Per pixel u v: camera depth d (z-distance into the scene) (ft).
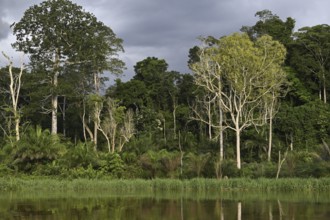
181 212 64.03
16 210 66.80
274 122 172.55
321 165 108.47
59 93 172.96
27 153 117.39
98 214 62.54
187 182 102.58
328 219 56.39
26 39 178.70
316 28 192.65
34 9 177.47
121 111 170.19
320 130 168.04
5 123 181.27
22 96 195.83
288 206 68.95
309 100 184.96
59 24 177.47
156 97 210.38
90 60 180.04
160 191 99.09
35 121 196.54
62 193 95.35
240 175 114.52
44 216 60.95
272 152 158.20
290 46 195.11
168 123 196.03
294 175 110.52
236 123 134.21
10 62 157.48
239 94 145.07
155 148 148.05
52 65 176.86
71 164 120.16
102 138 190.19
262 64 133.49
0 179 106.73
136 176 120.78
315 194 88.99
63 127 201.05
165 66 220.84
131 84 203.00
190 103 209.87
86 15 182.50
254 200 78.02
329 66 190.90
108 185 102.78
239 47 132.46
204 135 180.24
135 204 73.72
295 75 189.57
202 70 141.18
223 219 57.41
